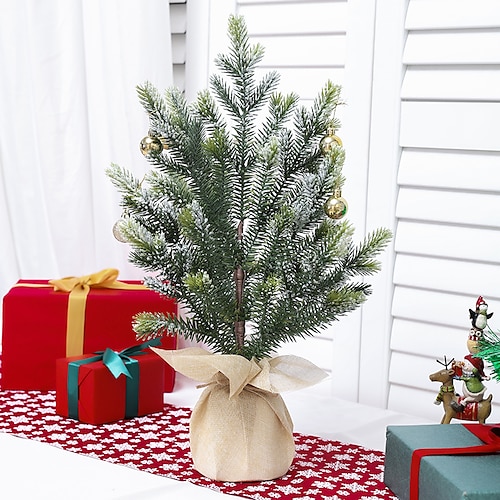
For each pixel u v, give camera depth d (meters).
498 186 1.63
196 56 2.01
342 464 1.46
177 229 1.40
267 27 1.91
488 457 1.25
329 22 1.84
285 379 1.38
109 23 1.96
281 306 1.37
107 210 2.03
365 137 1.76
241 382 1.33
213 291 1.35
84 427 1.58
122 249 2.01
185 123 1.38
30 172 2.10
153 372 1.67
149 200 1.38
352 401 1.83
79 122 2.01
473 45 1.65
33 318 1.77
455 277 1.70
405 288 1.76
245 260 1.38
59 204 2.04
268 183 1.37
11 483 1.34
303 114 1.39
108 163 2.03
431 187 1.71
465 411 1.45
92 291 1.82
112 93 1.98
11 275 2.15
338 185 1.34
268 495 1.32
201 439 1.39
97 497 1.30
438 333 1.73
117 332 1.78
